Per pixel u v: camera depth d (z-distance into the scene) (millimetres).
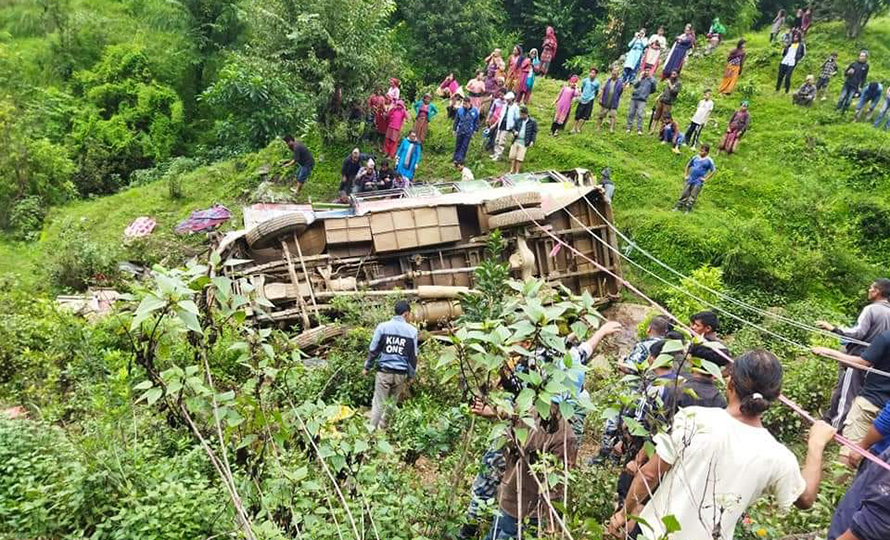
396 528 3854
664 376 4523
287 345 3547
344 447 3646
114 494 4348
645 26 24328
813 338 9695
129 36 26094
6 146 18328
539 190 12188
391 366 7422
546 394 2729
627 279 13883
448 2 23938
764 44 23125
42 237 16688
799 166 16953
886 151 16453
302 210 11305
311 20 15367
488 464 4301
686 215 14852
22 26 25641
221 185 17781
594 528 2828
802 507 2887
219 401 3014
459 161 16469
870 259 14078
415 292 10578
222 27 25312
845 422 5898
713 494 2682
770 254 13258
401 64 17438
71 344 8117
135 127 23281
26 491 4348
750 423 2904
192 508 4105
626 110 19859
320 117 16891
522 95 18938
